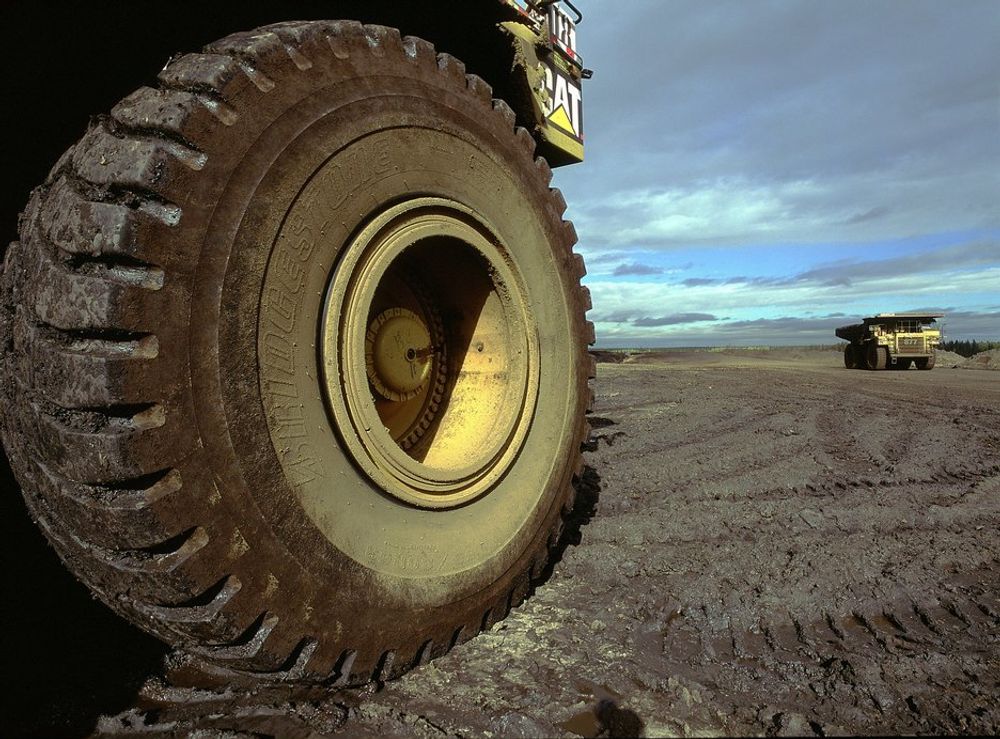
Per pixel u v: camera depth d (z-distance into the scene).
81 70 2.32
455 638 2.53
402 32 3.04
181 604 1.72
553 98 3.87
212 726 2.03
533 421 2.93
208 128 1.77
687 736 1.99
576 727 2.04
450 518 2.51
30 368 1.69
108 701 2.16
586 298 3.39
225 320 1.77
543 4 3.57
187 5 2.29
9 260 1.93
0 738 1.95
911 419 8.79
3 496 2.56
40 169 2.44
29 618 2.66
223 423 1.75
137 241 1.60
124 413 1.60
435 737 1.98
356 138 2.20
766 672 2.37
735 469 5.79
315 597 1.96
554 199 3.25
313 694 2.20
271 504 1.86
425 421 2.96
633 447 6.84
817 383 15.57
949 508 4.41
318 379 2.08
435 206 2.53
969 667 2.38
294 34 2.05
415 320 2.91
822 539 3.86
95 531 1.65
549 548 3.06
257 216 1.87
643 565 3.46
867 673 2.34
